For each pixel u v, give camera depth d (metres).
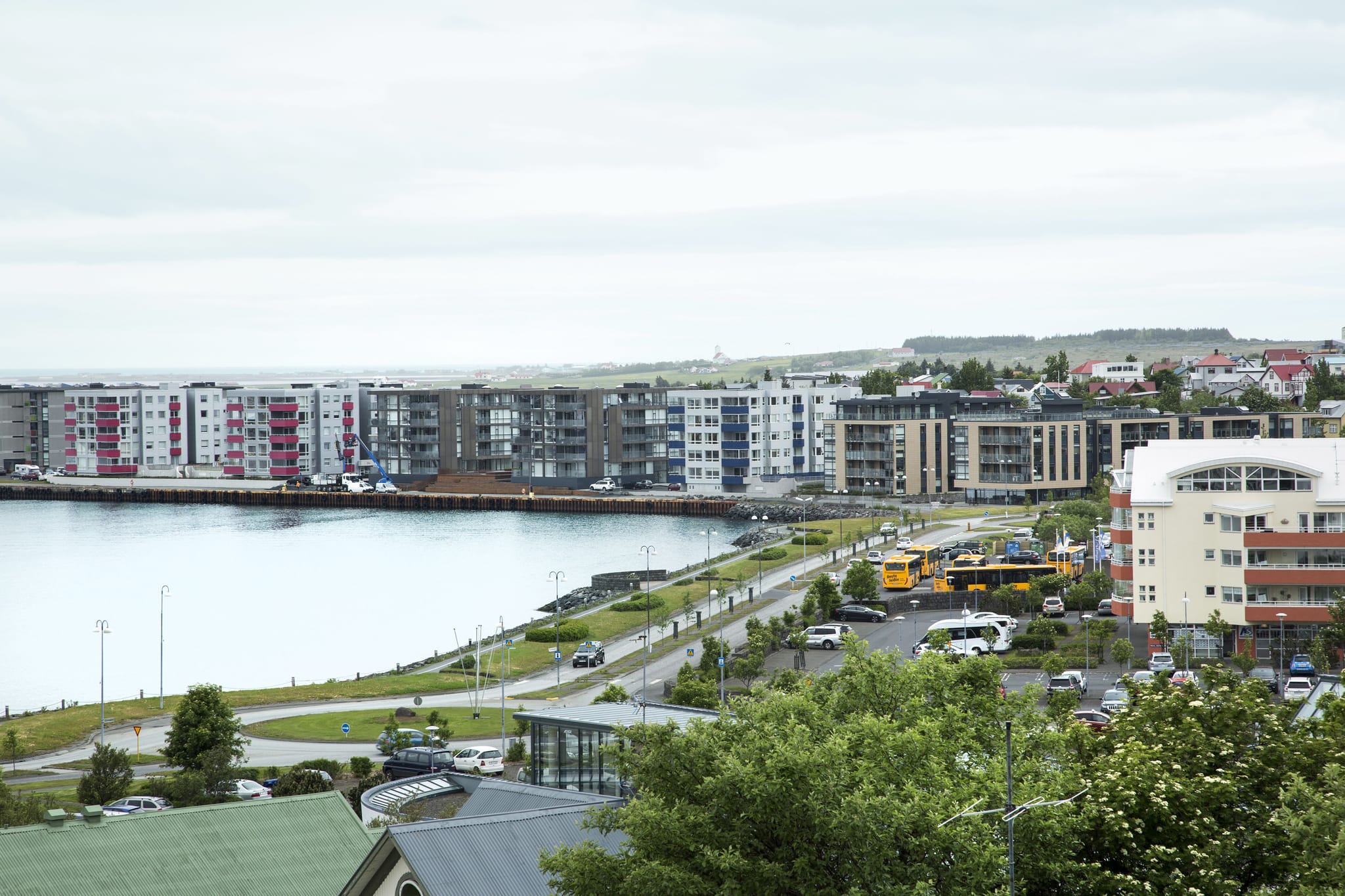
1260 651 138.38
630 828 46.25
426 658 176.62
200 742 104.94
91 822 56.22
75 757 119.00
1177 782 52.03
